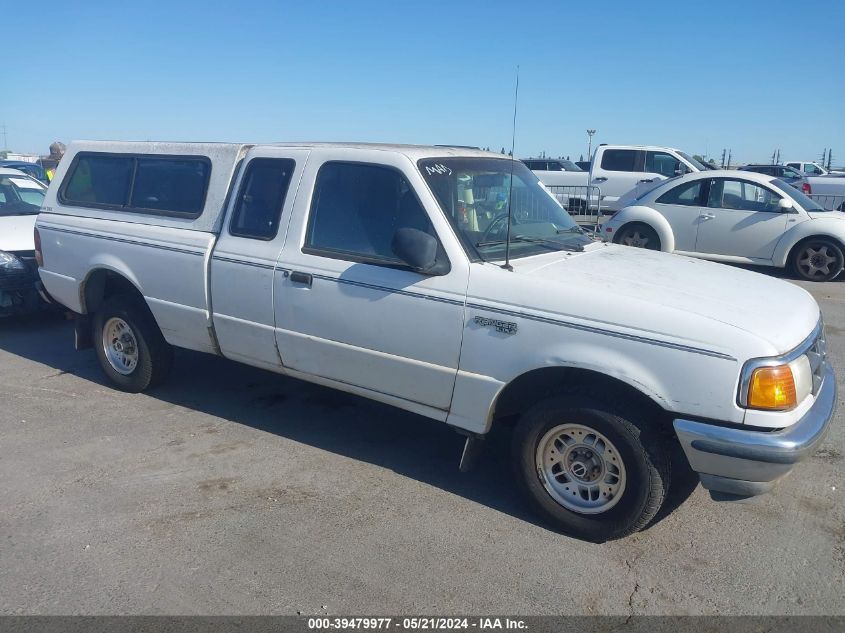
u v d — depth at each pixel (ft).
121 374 19.65
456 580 11.50
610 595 11.19
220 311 16.61
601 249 15.90
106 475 14.92
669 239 39.93
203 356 22.84
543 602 11.00
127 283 19.27
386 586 11.32
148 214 18.26
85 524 13.05
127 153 19.21
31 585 11.29
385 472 15.24
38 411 18.39
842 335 26.40
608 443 12.16
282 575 11.57
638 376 11.56
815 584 11.50
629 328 11.67
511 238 14.48
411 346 13.70
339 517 13.37
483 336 12.87
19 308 24.61
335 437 16.98
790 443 10.87
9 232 25.26
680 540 12.74
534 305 12.42
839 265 37.24
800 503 14.05
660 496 12.07
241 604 10.86
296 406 18.89
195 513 13.44
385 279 13.89
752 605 10.98
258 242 15.88
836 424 17.87
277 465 15.47
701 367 11.16
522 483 13.14
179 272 17.19
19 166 58.13
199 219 17.16
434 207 13.70
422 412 14.14
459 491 14.46
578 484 12.70
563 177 71.92
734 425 11.09
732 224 38.96
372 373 14.48
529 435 12.83
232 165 16.96
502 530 13.00
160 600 10.95
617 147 60.59
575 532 12.71
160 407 18.67
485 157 16.02
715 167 65.21
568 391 12.46
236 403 19.02
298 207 15.40
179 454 15.93
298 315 15.16
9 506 13.66
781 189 38.52
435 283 13.35
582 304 12.08
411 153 14.49
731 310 11.85
